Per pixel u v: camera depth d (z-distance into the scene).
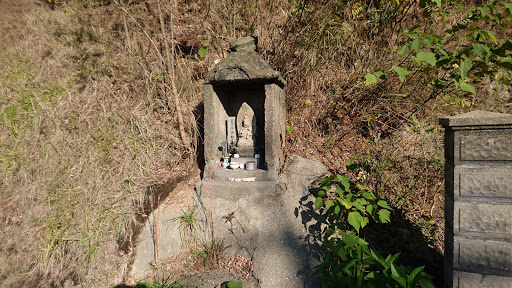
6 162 3.52
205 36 4.92
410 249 2.49
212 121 3.32
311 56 4.22
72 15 5.11
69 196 3.20
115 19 5.05
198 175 3.54
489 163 1.80
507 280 1.78
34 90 4.11
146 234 2.91
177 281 2.41
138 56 4.48
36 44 4.75
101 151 3.59
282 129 3.54
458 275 1.89
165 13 5.09
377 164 3.30
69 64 4.44
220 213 2.98
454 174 1.89
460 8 3.30
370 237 2.63
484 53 2.33
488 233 1.82
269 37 4.59
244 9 4.91
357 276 1.84
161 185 3.39
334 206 2.44
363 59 3.99
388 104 3.80
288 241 2.67
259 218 2.88
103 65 4.38
